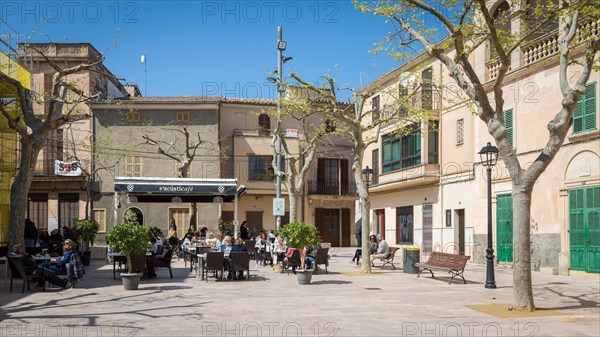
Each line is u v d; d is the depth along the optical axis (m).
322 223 41.12
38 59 35.53
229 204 38.69
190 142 37.03
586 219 17.83
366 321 9.88
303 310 11.10
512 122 21.61
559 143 10.95
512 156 11.35
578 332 9.01
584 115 18.09
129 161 36.50
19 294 13.37
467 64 11.80
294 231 17.61
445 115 26.69
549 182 19.61
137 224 15.10
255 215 39.31
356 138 19.66
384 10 13.05
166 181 21.78
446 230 26.42
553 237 19.34
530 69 20.58
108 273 19.00
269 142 38.94
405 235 30.86
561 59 11.14
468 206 24.61
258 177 38.75
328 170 41.03
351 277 17.86
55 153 35.75
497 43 11.25
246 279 17.05
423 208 28.73
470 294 13.73
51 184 35.69
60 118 16.98
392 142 30.62
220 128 38.59
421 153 27.25
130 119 36.69
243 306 11.60
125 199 36.06
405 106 20.55
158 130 36.84
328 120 25.23
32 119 16.84
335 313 10.75
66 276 14.70
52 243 21.78
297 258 18.59
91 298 12.70
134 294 13.48
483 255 23.23
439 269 16.58
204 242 21.73
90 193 35.34
